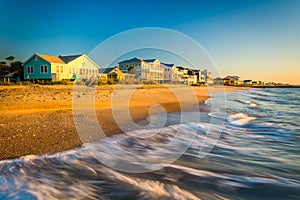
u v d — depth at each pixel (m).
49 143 4.88
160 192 3.39
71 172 3.77
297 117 11.27
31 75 28.19
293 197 3.50
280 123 9.45
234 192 3.59
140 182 3.65
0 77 31.38
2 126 6.05
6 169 3.63
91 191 3.32
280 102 21.38
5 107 9.06
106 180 3.63
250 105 17.19
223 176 4.10
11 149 4.40
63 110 9.15
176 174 4.05
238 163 4.79
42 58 27.28
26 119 7.06
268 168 4.57
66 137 5.35
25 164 3.84
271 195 3.54
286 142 6.51
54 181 3.48
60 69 28.02
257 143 6.37
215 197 3.40
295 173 4.36
